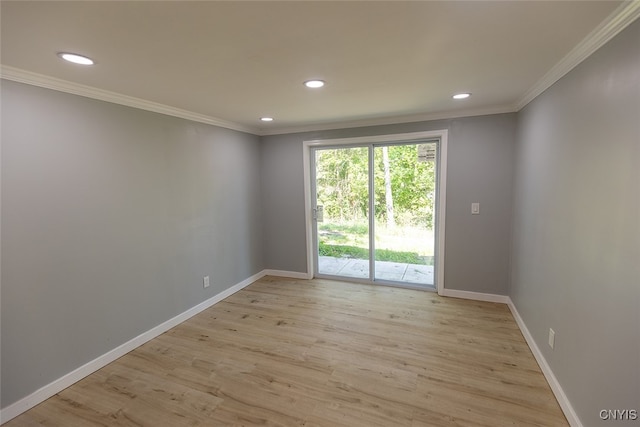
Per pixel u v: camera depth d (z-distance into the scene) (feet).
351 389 7.19
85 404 6.88
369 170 13.69
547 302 7.43
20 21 4.37
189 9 4.14
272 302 12.42
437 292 12.92
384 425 6.14
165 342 9.48
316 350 8.86
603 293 4.95
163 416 6.48
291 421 6.29
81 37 4.95
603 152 4.99
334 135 13.61
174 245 10.49
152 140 9.58
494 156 11.25
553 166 7.14
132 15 4.27
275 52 5.69
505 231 11.44
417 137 12.26
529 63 6.43
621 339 4.46
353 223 14.37
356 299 12.48
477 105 10.57
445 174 11.97
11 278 6.47
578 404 5.74
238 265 13.79
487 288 11.96
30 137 6.68
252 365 8.21
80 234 7.70
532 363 8.04
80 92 7.55
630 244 4.26
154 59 5.93
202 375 7.83
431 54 5.91
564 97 6.53
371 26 4.76
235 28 4.74
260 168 15.25
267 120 12.42
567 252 6.31
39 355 6.95
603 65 5.00
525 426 6.04
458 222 12.05
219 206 12.55
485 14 4.45
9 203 6.40
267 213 15.46
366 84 7.75
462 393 6.97
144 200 9.37
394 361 8.24
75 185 7.56
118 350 8.67
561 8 4.25
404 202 13.39
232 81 7.35
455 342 9.11
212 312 11.59
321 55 5.88
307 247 14.90
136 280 9.19
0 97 6.20
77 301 7.68
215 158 12.28
